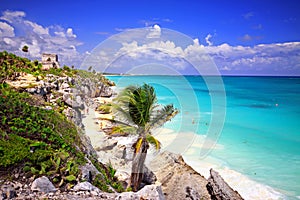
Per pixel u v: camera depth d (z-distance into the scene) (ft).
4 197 18.16
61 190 20.84
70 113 41.81
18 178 20.47
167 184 31.71
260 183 39.19
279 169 45.27
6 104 31.04
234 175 41.04
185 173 33.19
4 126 26.11
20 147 23.03
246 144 60.70
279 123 87.56
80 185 21.71
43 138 26.48
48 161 22.99
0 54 66.74
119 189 26.55
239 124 84.69
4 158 21.18
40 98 47.44
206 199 31.17
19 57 72.49
